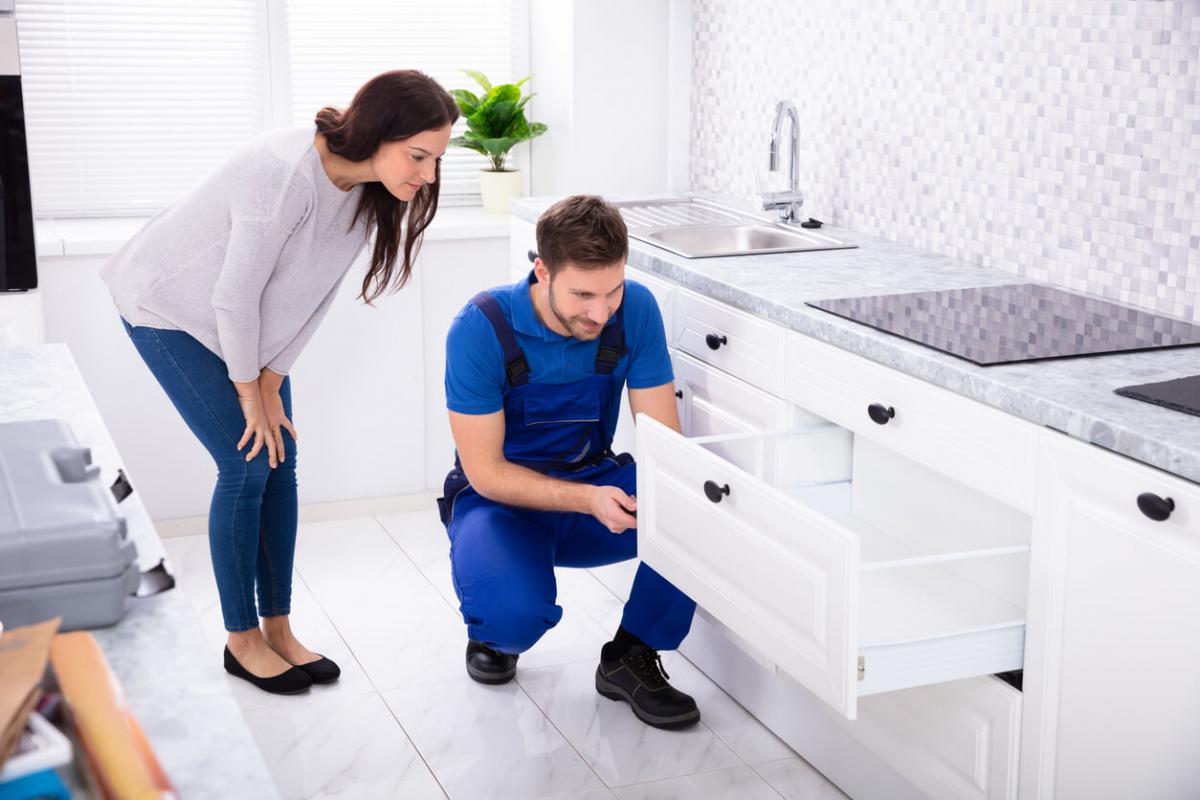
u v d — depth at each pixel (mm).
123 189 3703
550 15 3873
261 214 2246
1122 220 2252
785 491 2324
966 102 2631
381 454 3740
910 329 2031
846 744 2260
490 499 2406
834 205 3139
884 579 2062
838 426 2330
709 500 1945
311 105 3857
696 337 2592
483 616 2295
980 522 2004
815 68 3152
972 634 1747
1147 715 1567
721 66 3623
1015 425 1732
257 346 2373
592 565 2533
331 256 2400
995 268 2600
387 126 2195
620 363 2398
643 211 3355
